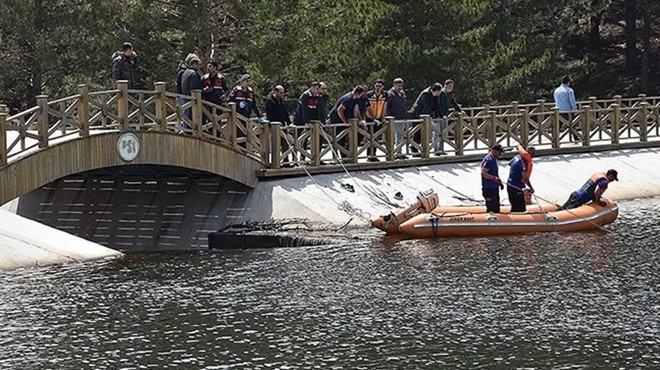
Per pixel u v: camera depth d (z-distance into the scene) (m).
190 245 34.62
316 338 22.55
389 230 33.28
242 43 53.50
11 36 56.50
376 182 36.88
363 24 57.16
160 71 52.84
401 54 56.16
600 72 79.19
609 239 32.41
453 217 33.03
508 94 60.81
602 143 44.66
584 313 24.09
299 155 36.59
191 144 33.81
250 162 35.47
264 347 21.97
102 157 31.59
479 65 59.59
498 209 33.69
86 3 54.34
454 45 58.25
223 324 23.59
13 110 58.03
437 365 20.75
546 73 64.69
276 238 32.88
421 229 32.84
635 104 52.50
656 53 80.12
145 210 36.00
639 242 31.84
